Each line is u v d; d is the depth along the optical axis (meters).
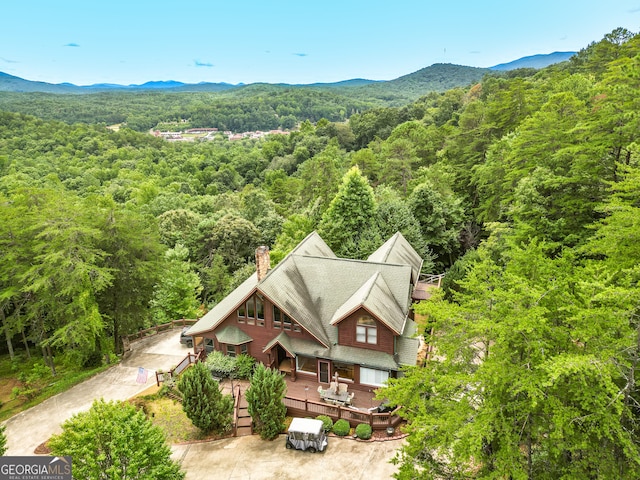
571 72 83.31
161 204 85.19
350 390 25.45
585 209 26.45
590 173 26.20
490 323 12.41
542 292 12.87
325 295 28.11
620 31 64.38
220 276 49.31
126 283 33.69
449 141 65.06
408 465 14.14
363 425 21.78
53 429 24.44
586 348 12.30
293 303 26.48
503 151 42.62
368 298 24.25
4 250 32.38
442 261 47.12
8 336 34.62
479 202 49.59
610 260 16.98
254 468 19.77
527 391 11.69
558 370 10.12
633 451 10.30
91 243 32.22
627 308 12.46
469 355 14.12
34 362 36.72
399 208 43.59
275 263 45.12
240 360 27.66
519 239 27.58
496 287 14.29
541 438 12.64
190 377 22.39
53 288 30.53
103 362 32.81
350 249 41.25
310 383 26.45
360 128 138.75
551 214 28.48
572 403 12.25
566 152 27.39
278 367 27.61
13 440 23.62
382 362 24.14
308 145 142.75
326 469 19.48
